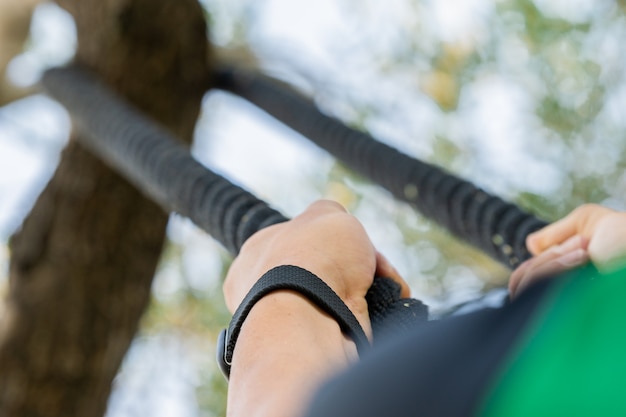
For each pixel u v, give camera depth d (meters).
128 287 2.95
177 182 1.74
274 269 0.92
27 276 2.93
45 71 2.96
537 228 1.47
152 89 2.99
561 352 0.46
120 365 2.96
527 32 3.08
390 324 0.98
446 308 0.70
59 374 2.85
